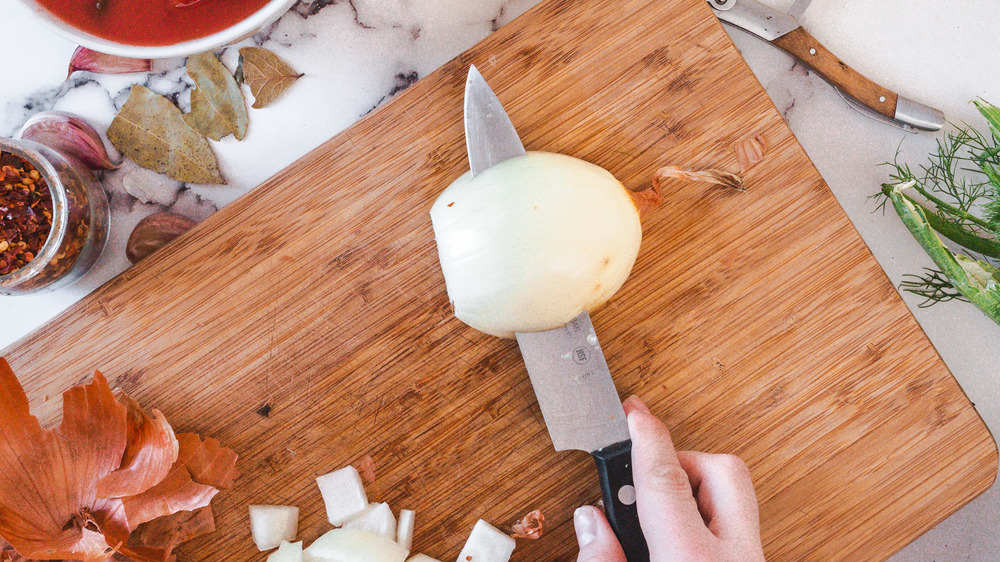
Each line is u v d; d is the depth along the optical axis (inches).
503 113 14.3
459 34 16.2
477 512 15.3
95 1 12.9
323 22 16.0
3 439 13.7
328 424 15.4
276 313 15.4
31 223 14.5
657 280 15.2
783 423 15.1
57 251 14.5
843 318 15.1
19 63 15.8
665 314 15.2
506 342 15.2
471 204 13.6
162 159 15.8
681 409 15.2
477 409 15.3
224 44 13.2
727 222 15.1
